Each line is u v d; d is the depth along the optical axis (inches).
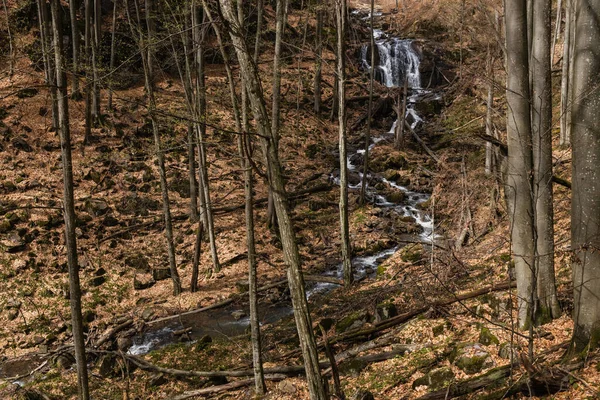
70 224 320.8
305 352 259.8
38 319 597.6
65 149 315.3
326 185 944.3
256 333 403.9
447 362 370.9
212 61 1181.1
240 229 792.3
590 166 270.4
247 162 389.7
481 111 695.1
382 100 1242.0
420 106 1229.1
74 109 933.2
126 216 782.5
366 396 341.7
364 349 432.8
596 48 264.4
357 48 1412.4
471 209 645.9
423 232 796.0
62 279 659.4
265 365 460.4
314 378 259.9
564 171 676.7
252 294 399.5
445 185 690.8
